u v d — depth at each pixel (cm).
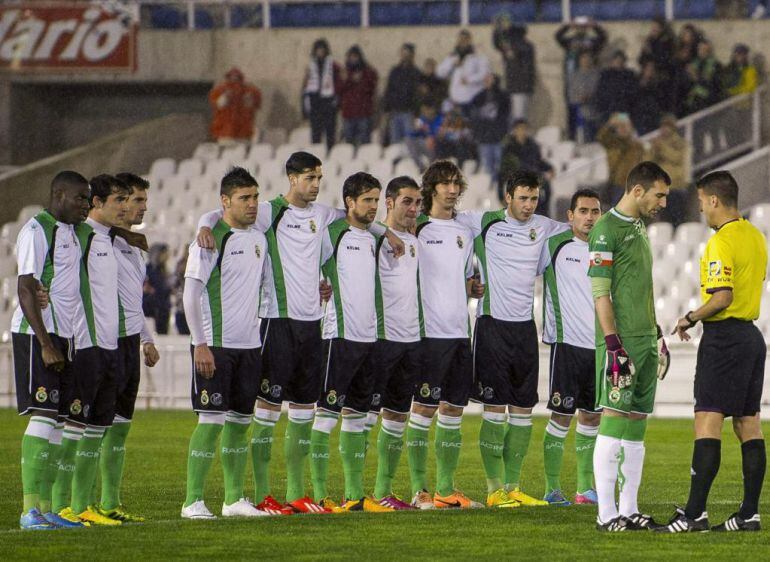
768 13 7962
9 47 8825
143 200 2958
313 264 2936
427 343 3048
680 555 2277
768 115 7181
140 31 8988
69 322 2697
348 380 2980
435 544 2402
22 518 2641
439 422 3089
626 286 2592
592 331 3158
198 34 8950
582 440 3198
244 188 2817
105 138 8650
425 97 7650
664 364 2709
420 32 8531
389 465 3050
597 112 7444
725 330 2542
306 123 8762
